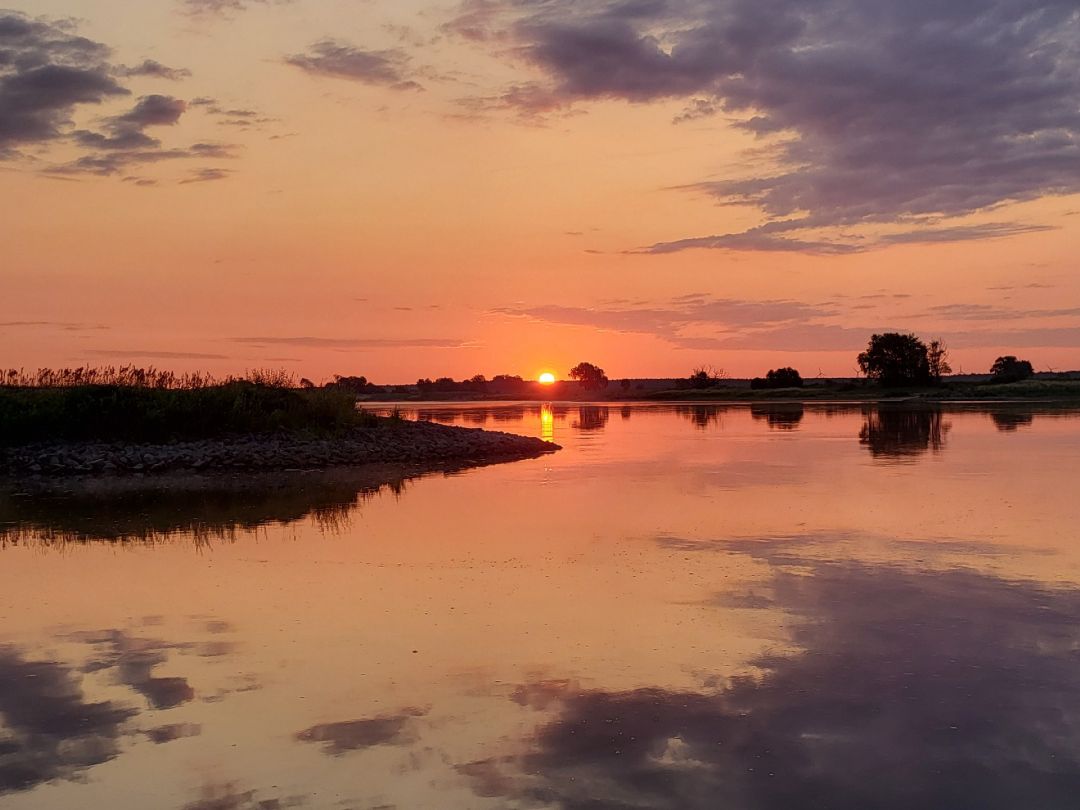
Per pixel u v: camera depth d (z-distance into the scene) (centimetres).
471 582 1080
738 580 1074
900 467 2383
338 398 3497
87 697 702
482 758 584
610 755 588
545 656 793
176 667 772
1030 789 536
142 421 2895
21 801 532
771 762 575
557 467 2578
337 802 527
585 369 16650
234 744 610
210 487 2125
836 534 1378
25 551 1297
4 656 807
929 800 525
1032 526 1430
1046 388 9381
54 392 3042
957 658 772
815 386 12194
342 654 803
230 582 1090
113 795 539
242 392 3225
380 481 2242
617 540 1350
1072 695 683
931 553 1223
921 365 11125
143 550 1299
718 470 2395
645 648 813
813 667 754
